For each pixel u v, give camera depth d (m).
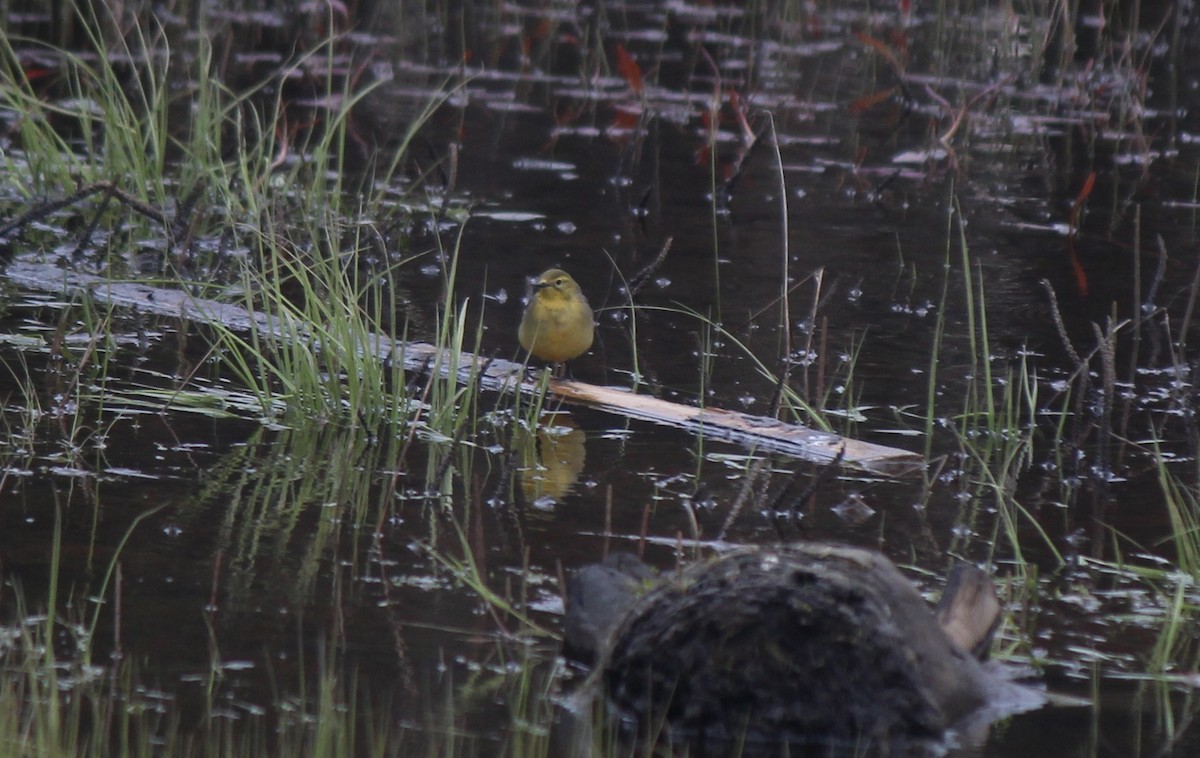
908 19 28.73
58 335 11.88
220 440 10.51
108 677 6.89
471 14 30.28
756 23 30.91
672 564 8.51
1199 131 23.83
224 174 16.34
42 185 17.34
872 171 20.92
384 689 6.93
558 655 7.41
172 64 23.94
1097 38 28.42
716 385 12.46
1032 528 9.50
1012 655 7.63
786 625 6.79
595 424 11.41
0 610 7.52
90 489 9.33
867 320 14.41
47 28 25.95
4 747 6.20
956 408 12.07
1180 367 12.30
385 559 8.49
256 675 6.99
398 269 15.44
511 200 18.59
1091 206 19.28
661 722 6.80
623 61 21.56
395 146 20.98
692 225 17.77
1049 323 14.47
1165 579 8.70
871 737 6.70
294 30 27.89
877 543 9.12
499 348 13.10
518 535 8.95
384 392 11.58
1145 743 6.68
